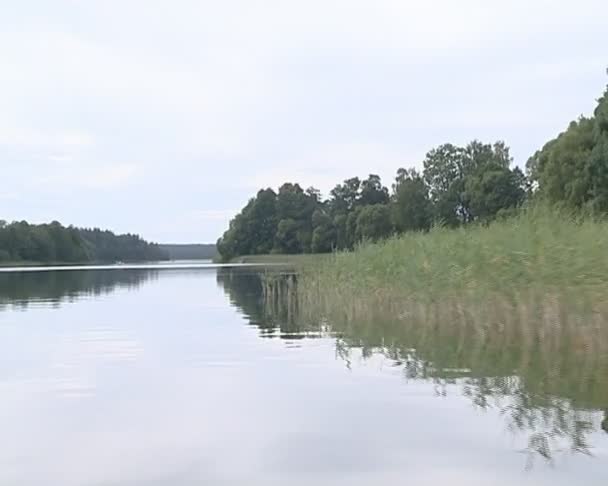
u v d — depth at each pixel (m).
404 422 9.34
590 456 7.79
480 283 17.95
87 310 28.25
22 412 10.40
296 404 10.52
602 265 14.97
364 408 10.17
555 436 8.56
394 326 20.47
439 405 10.25
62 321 23.77
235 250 133.88
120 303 32.06
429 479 7.20
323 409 10.16
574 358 14.12
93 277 65.75
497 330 17.83
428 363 13.94
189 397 11.22
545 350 15.26
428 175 113.88
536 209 21.02
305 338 18.41
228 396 11.22
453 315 19.42
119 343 17.94
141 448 8.48
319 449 8.26
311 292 28.08
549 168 53.28
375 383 11.99
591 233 16.33
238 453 8.18
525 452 7.97
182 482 7.30
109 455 8.24
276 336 18.98
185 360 15.05
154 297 36.06
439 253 20.23
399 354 15.18
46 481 7.42
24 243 128.88
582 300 15.25
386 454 8.01
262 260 123.44
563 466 7.49
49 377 13.17
